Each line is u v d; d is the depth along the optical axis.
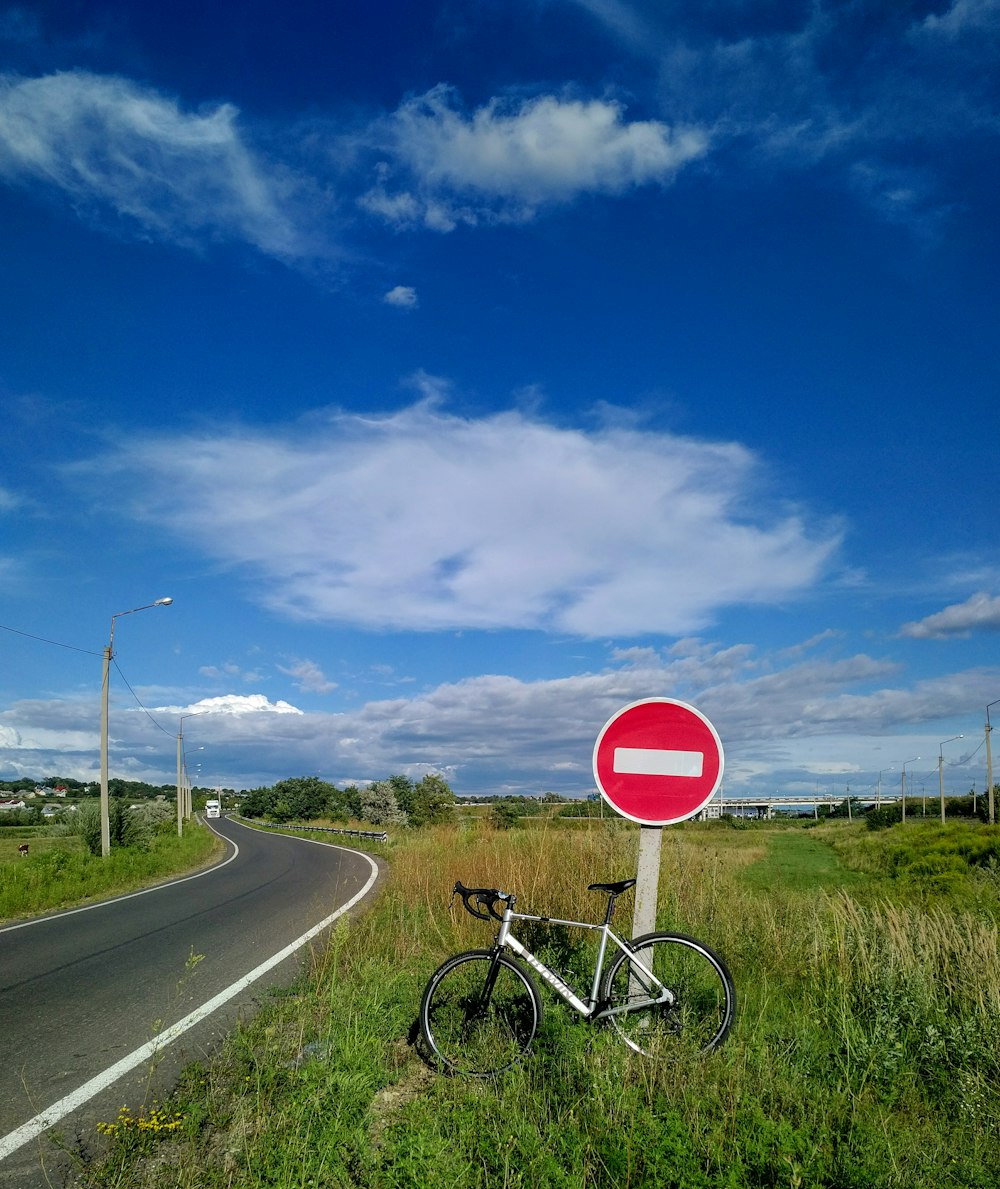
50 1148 4.30
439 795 60.19
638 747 5.44
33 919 14.95
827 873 27.25
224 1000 7.66
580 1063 4.47
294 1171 3.62
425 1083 4.92
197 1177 3.70
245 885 20.72
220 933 12.10
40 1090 5.24
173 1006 7.48
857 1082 4.57
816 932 7.21
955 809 88.44
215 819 142.38
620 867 9.38
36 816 111.25
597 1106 3.91
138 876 24.08
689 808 5.34
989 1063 4.68
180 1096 4.82
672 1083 4.21
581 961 6.34
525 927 6.79
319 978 7.67
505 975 5.34
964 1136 3.98
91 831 28.98
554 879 9.32
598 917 8.19
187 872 27.45
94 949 10.91
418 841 25.95
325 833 60.97
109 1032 6.63
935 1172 3.53
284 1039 5.79
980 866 25.23
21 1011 7.38
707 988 5.19
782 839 64.81
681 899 8.66
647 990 5.06
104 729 28.23
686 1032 4.89
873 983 5.85
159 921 13.80
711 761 5.36
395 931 9.64
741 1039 4.95
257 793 148.75
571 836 11.12
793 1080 4.35
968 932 6.69
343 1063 4.94
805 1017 5.46
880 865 31.88
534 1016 5.04
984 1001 5.37
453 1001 5.30
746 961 7.03
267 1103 4.39
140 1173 3.88
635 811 5.39
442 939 8.35
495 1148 3.64
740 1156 3.43
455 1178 3.45
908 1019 5.31
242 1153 3.87
